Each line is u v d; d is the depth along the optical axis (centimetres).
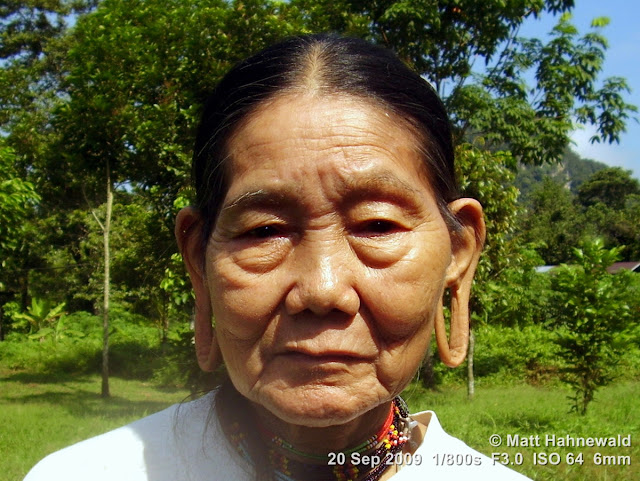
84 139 976
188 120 797
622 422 768
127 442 132
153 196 892
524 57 1138
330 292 101
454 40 1055
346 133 107
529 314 1700
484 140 1101
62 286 2159
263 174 106
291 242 106
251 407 127
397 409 134
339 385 104
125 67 921
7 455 632
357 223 106
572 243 3384
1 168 882
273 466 124
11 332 2091
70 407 979
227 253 109
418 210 111
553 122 1110
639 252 3606
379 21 1038
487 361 1350
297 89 110
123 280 1533
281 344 105
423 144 116
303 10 845
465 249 136
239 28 771
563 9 1166
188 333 933
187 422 131
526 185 6338
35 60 2241
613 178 4541
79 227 2050
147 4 938
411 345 109
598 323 829
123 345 1639
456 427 661
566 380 869
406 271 107
